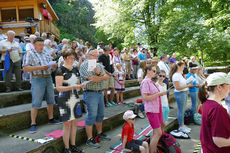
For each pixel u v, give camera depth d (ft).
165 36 39.42
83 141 10.73
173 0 38.14
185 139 12.72
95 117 10.23
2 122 9.82
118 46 81.51
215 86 5.54
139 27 47.09
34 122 10.28
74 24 86.74
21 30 41.86
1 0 43.42
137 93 23.91
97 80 9.79
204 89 5.83
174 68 13.35
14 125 10.32
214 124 5.00
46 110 11.98
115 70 18.34
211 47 32.89
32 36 15.83
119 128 13.38
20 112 10.67
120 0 44.29
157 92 9.45
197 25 34.78
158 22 42.98
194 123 15.78
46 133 9.83
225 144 4.85
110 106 16.90
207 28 34.40
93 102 10.02
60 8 86.12
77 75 9.34
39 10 47.14
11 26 41.83
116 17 44.01
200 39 32.35
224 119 4.95
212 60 37.14
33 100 10.23
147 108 9.37
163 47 37.73
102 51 17.31
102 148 9.87
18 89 15.58
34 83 10.29
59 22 81.66
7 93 13.64
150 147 9.48
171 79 13.60
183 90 13.32
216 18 34.37
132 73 31.22
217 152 5.12
